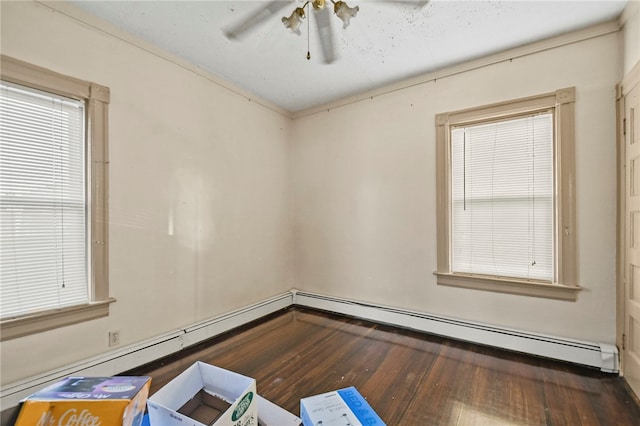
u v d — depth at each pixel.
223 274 3.13
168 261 2.63
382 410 1.83
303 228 4.03
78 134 2.12
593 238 2.32
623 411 1.81
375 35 2.37
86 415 0.77
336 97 3.61
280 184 3.91
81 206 2.13
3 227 1.81
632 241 2.04
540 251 2.55
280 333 3.05
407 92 3.17
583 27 2.30
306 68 2.92
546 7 2.07
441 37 2.41
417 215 3.13
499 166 2.72
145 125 2.47
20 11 1.83
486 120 2.77
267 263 3.69
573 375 2.20
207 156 2.97
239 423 1.02
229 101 3.21
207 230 2.97
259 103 3.59
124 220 2.33
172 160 2.67
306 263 4.00
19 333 1.83
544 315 2.51
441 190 2.97
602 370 2.24
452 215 2.95
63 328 2.01
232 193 3.24
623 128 2.16
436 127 3.00
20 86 1.86
